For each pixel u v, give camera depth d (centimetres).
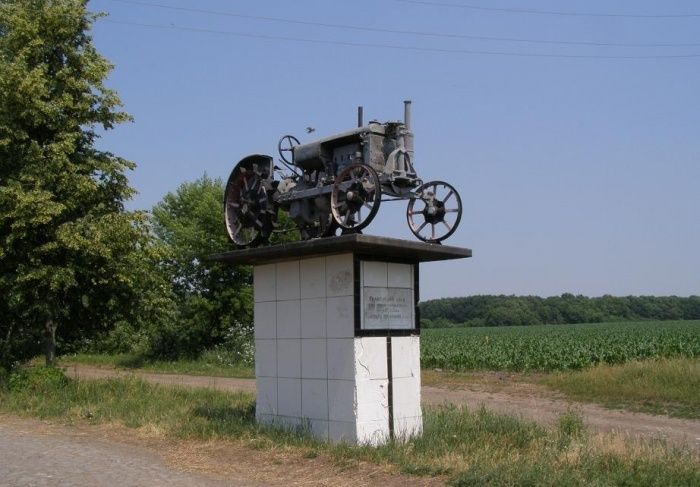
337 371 1062
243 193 1280
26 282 1845
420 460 929
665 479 839
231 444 1085
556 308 11750
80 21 2009
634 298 12738
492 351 3481
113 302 2002
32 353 2364
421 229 1202
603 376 2167
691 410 1747
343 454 962
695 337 4222
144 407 1481
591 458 924
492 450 995
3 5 1959
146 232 2000
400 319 1104
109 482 867
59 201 1895
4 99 1859
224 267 3594
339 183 1095
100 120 1998
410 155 1164
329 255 1086
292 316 1138
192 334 3619
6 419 1445
